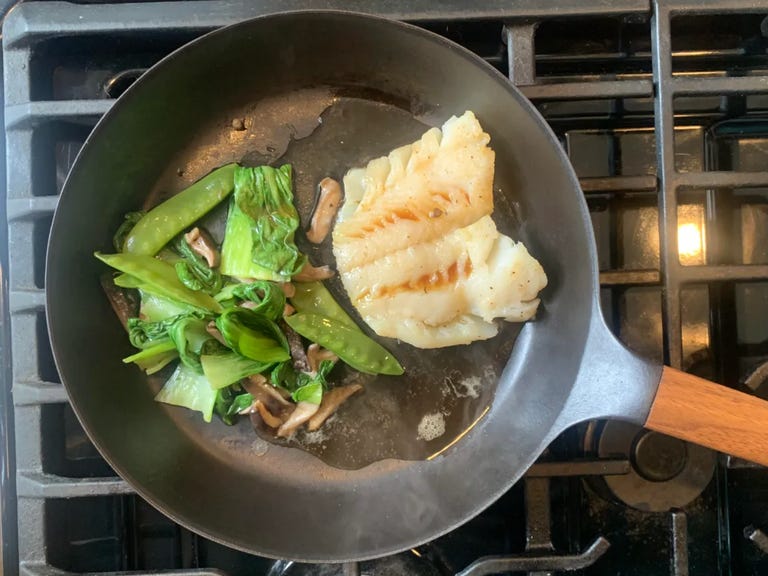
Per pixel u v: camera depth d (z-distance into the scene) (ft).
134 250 1.09
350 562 1.01
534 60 1.08
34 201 1.05
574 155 1.17
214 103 1.13
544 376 1.12
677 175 1.05
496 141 1.13
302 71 1.12
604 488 1.12
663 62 1.06
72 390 1.01
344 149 1.16
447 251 1.10
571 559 1.04
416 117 1.16
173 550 1.16
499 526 1.15
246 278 1.12
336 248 1.11
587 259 1.00
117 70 1.16
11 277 1.07
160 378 1.15
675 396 0.90
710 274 1.04
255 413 1.12
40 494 1.04
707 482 1.12
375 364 1.13
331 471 1.15
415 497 1.12
